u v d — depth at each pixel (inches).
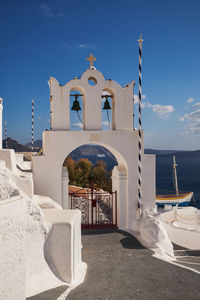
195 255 361.4
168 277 232.1
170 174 5383.9
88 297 184.4
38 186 409.1
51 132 412.8
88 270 252.4
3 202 140.8
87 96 428.5
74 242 228.4
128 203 436.8
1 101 353.1
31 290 178.2
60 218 233.8
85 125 430.0
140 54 426.0
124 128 440.1
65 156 416.5
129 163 436.5
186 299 187.3
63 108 422.9
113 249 326.3
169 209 1087.6
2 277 121.7
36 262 200.1
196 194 2787.9
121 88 438.6
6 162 297.9
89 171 1101.1
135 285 212.8
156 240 337.4
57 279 208.2
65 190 422.6
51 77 417.1
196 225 589.0
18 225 140.8
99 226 444.5
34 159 409.1
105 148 473.4
